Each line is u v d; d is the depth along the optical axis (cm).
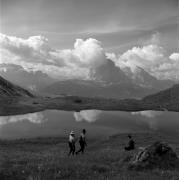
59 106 19238
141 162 1711
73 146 2959
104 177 1333
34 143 5862
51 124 10831
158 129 10362
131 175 1400
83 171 1477
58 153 3369
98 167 1625
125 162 1944
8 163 1858
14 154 2898
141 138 6091
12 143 5738
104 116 15050
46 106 18650
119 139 5922
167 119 14375
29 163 1780
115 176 1366
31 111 16162
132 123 12225
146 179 1288
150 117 15312
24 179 1314
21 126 10038
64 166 1603
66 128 9775
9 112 15225
